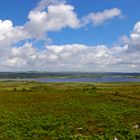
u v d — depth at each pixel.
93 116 46.31
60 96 84.31
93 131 34.12
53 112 50.50
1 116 45.34
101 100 72.81
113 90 112.75
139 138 30.73
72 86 158.38
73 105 61.75
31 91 110.56
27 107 58.16
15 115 46.66
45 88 125.06
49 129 35.22
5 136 30.98
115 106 60.09
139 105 62.69
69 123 39.34
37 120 41.38
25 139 29.80
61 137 30.42
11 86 169.38
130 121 41.91
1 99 75.62
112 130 34.28
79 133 33.19
